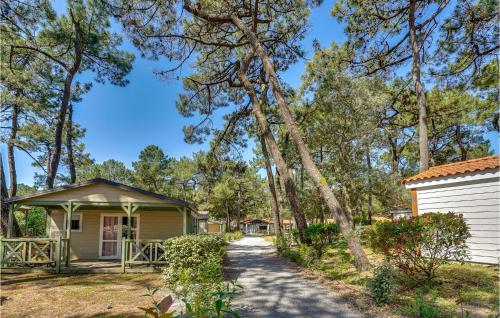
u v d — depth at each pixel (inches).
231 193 1540.4
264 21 577.0
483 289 221.3
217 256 344.2
